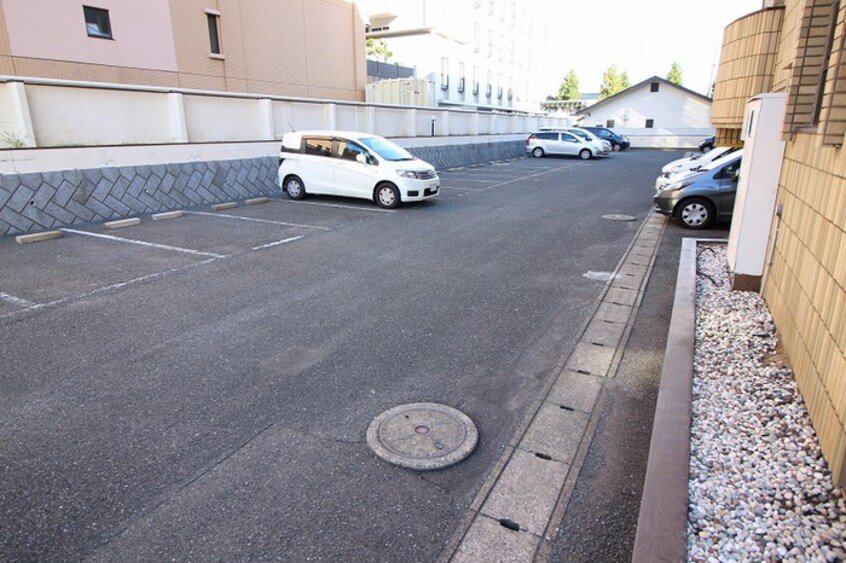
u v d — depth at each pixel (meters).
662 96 43.12
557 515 2.76
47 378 4.11
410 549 2.54
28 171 9.33
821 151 3.51
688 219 9.96
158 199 11.30
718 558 2.21
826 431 2.77
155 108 11.71
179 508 2.78
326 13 23.11
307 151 12.70
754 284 5.63
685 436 2.98
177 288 6.27
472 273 6.96
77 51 14.33
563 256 7.91
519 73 48.69
